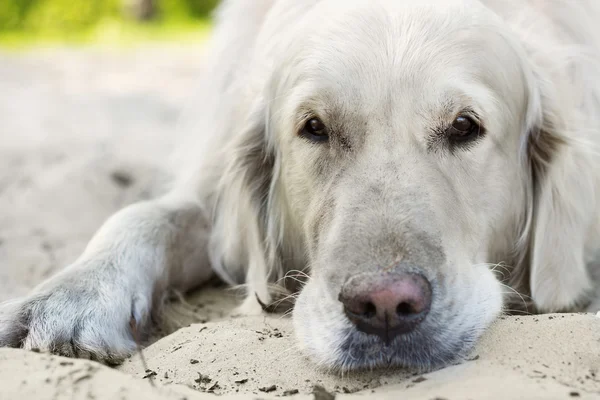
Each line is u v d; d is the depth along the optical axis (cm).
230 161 71
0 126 138
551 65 69
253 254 71
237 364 53
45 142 121
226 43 85
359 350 52
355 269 52
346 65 59
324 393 46
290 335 56
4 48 273
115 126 138
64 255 79
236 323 60
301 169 62
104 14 326
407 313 50
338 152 60
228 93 78
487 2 72
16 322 58
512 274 67
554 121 66
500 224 64
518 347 50
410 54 59
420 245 53
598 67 75
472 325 53
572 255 64
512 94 63
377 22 61
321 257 56
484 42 62
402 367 52
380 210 54
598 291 66
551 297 65
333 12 64
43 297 59
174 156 91
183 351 55
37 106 158
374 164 57
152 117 148
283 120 64
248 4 84
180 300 70
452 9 62
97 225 88
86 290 61
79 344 58
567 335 51
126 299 62
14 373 48
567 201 65
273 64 68
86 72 208
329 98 59
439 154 59
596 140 70
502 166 63
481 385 46
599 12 83
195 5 351
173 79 196
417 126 58
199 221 73
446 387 46
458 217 58
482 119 60
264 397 47
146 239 67
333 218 58
